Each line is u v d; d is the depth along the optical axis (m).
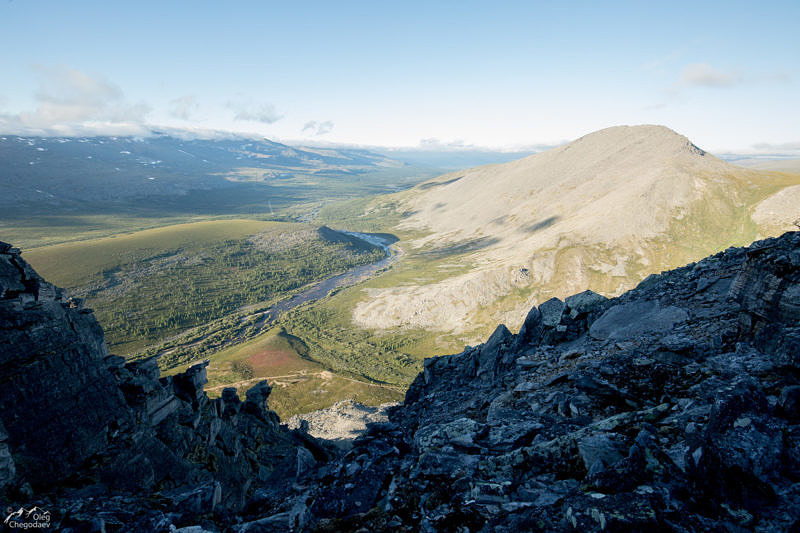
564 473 9.81
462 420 15.27
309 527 11.33
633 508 7.02
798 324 13.31
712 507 7.05
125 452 23.17
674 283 28.73
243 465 35.16
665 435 9.49
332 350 171.38
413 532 9.30
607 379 16.97
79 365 23.47
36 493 17.98
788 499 6.69
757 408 8.47
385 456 15.02
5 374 19.66
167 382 32.03
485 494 9.64
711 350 17.34
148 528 12.08
